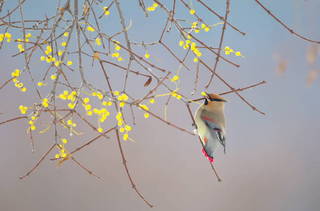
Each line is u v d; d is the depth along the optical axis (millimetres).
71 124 5188
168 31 5730
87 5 5695
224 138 7148
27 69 5430
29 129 5312
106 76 5184
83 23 5555
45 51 5602
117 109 5055
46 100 5188
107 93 5152
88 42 5207
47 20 5625
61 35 5484
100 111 5105
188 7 5605
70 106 5215
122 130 5055
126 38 5234
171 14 5551
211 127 7039
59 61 5141
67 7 5223
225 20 5242
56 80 5141
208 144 7082
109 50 5355
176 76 5184
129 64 5176
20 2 5547
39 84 5398
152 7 5719
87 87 5086
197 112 7219
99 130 5086
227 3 5230
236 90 5250
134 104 4988
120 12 5270
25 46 5465
